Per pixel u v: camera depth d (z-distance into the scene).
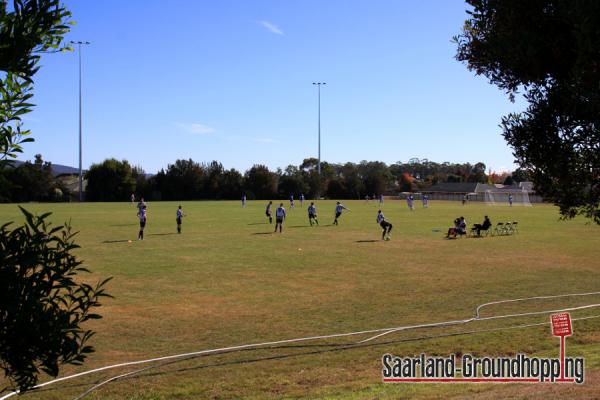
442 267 21.31
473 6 6.28
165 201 100.88
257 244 28.64
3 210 50.66
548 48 5.52
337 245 28.48
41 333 3.47
